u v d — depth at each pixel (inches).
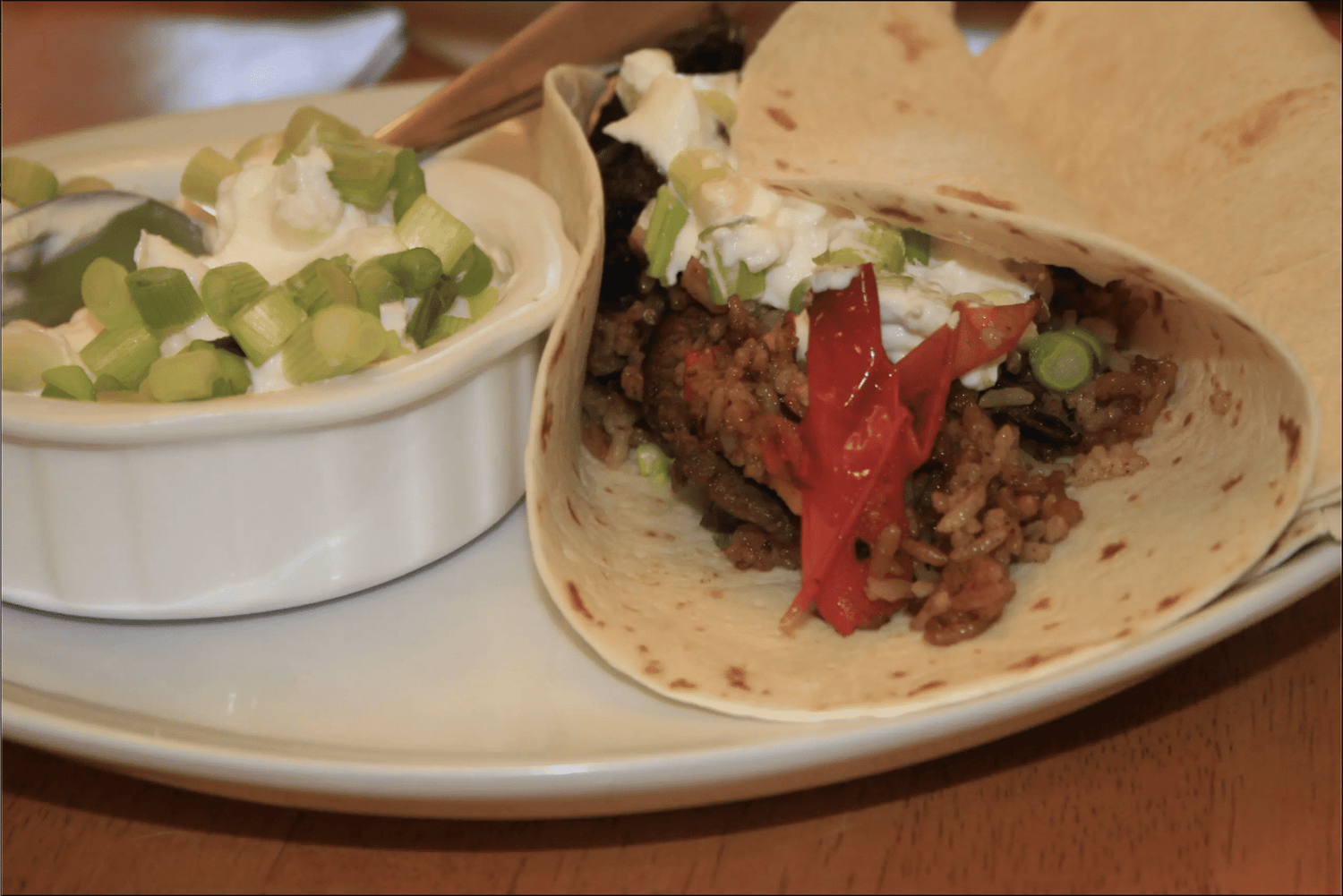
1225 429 15.5
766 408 15.7
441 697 14.5
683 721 14.1
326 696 14.5
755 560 16.1
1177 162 17.7
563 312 15.3
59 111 26.0
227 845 14.5
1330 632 15.9
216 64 28.1
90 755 13.7
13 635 15.1
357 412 14.4
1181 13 18.7
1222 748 14.9
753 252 15.9
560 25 18.6
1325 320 15.5
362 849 14.4
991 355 15.4
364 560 15.3
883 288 15.4
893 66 18.8
